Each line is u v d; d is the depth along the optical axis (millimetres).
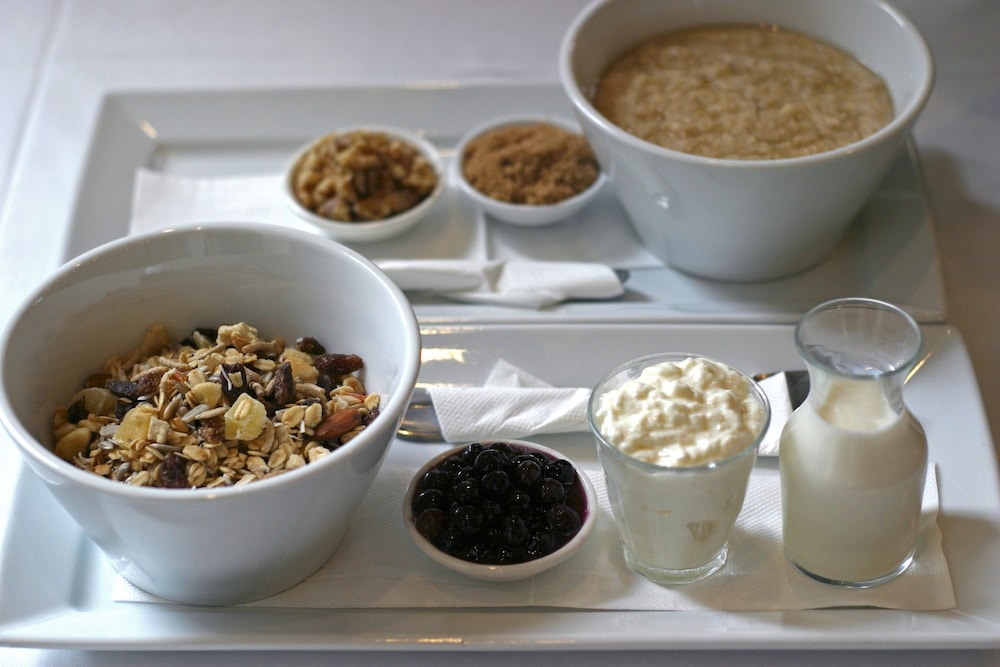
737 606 550
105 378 602
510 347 666
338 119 835
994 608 545
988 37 879
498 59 891
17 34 933
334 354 620
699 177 656
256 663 547
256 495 504
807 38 784
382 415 535
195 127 837
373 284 594
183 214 771
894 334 535
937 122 822
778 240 692
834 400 531
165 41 918
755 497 594
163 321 624
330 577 565
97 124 819
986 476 594
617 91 752
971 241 742
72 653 552
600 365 660
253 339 616
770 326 665
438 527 556
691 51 778
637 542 553
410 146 795
